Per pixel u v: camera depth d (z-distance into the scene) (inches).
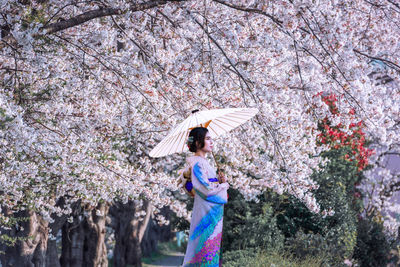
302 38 330.6
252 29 333.1
